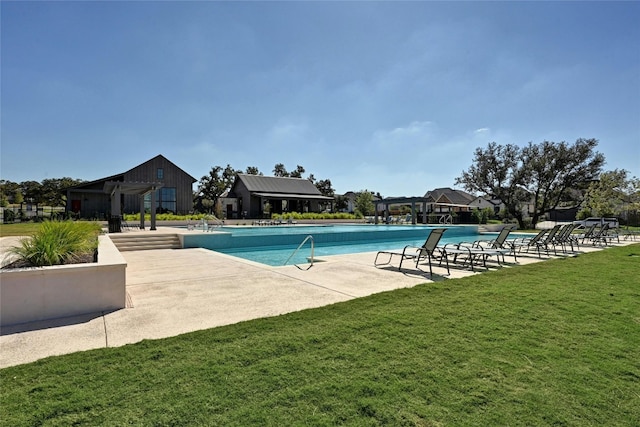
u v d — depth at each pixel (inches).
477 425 75.1
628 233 652.1
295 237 569.9
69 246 207.8
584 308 167.5
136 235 455.8
